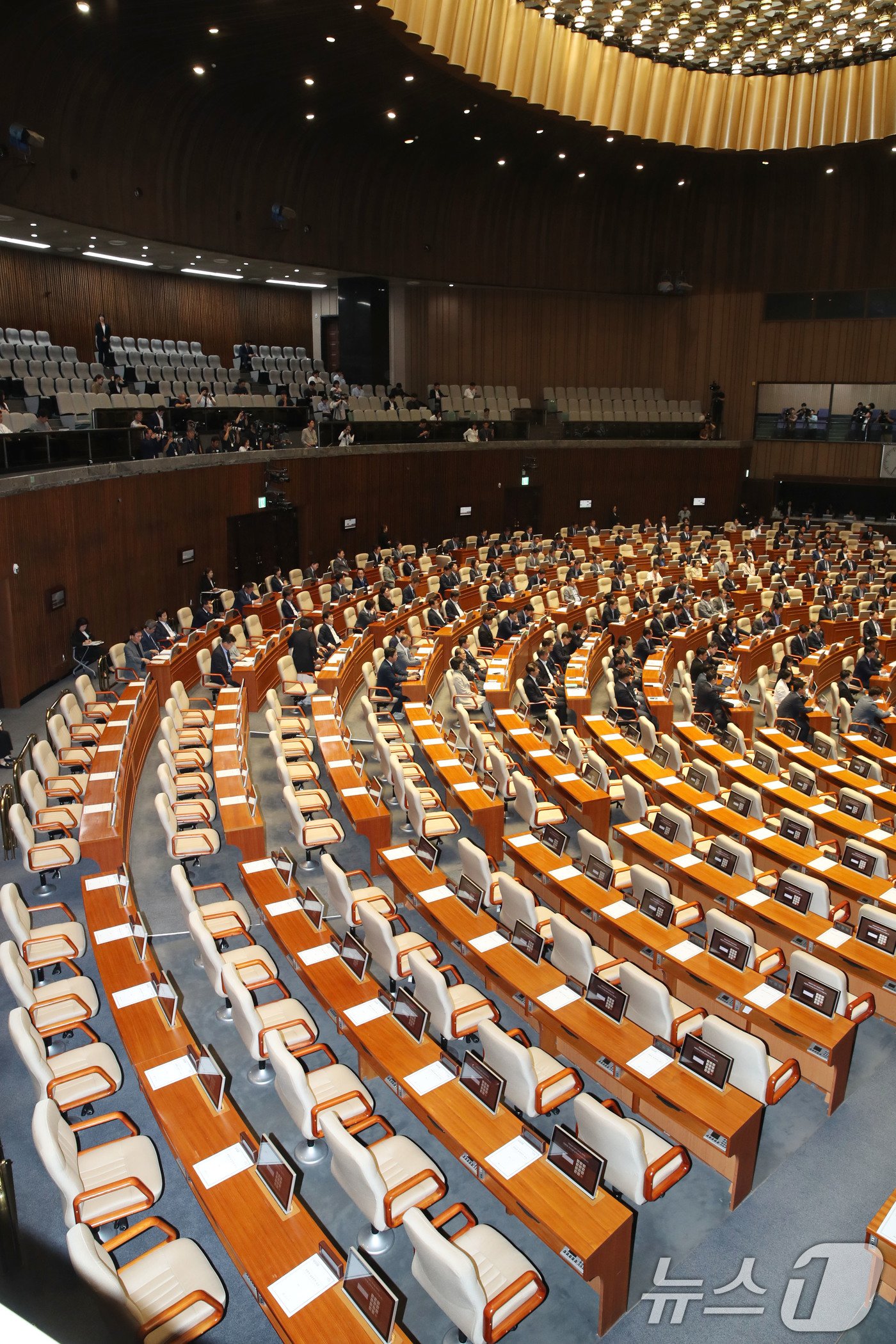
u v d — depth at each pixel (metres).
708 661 18.12
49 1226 6.18
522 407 36.03
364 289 30.67
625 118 28.48
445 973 8.31
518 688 16.78
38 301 24.06
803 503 39.25
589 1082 7.91
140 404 21.66
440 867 11.30
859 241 36.28
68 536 17.30
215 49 19.06
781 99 30.33
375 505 29.55
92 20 16.62
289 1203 5.45
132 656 17.06
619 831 11.12
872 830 11.77
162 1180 5.90
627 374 39.44
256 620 19.97
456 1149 6.20
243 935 9.01
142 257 24.77
